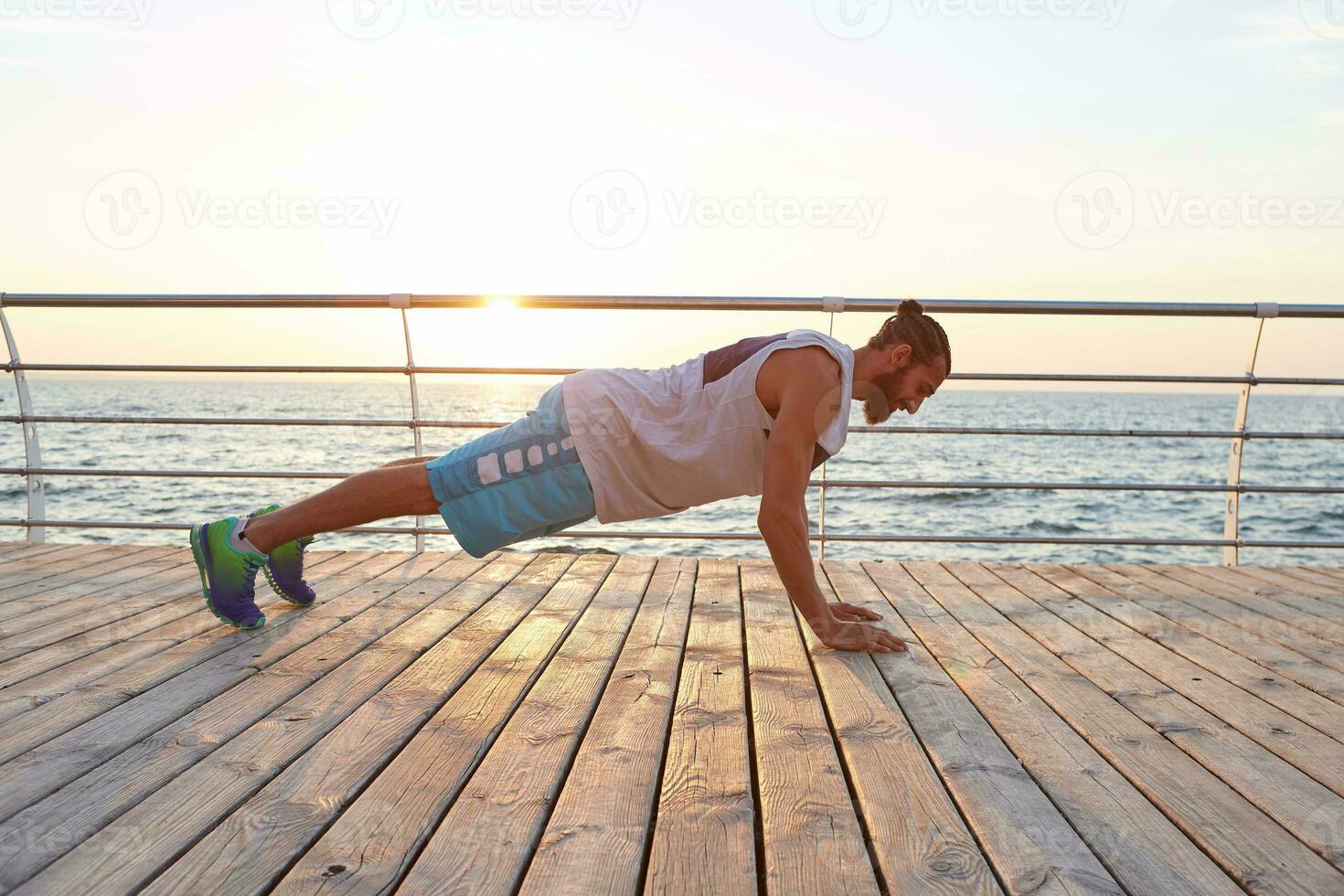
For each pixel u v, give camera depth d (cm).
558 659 183
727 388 171
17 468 305
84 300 295
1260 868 100
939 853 101
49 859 96
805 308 289
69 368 304
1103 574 285
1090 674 179
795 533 176
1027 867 99
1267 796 121
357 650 187
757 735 140
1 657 179
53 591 241
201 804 112
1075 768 130
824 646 195
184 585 249
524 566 284
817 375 167
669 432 173
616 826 107
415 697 157
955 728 146
